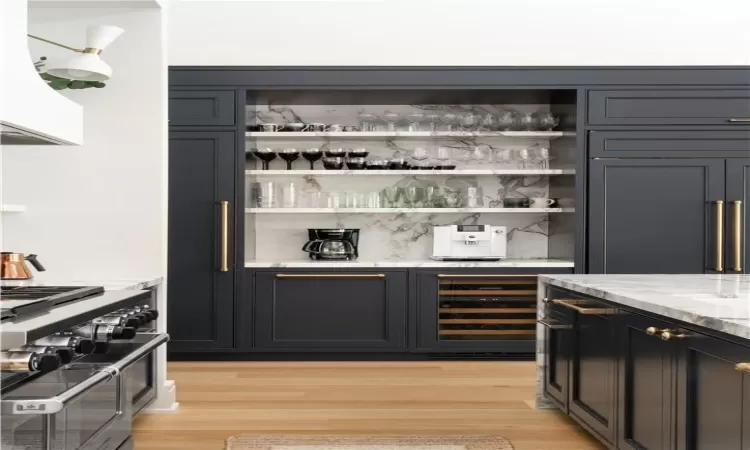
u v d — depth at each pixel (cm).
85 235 372
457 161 559
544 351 380
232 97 494
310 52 532
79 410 214
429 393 414
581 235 499
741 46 539
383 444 317
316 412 373
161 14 374
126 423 262
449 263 504
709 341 207
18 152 371
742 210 496
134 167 373
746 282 322
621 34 538
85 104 372
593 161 496
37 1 363
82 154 372
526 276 504
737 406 192
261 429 341
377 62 534
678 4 538
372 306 503
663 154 497
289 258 556
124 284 325
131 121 373
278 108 557
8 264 296
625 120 496
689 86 496
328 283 501
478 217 561
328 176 557
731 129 496
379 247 561
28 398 179
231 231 496
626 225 498
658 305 234
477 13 536
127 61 373
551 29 538
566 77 496
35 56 371
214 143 495
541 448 314
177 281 495
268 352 501
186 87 494
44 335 191
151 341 265
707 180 496
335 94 514
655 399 245
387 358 507
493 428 344
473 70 496
